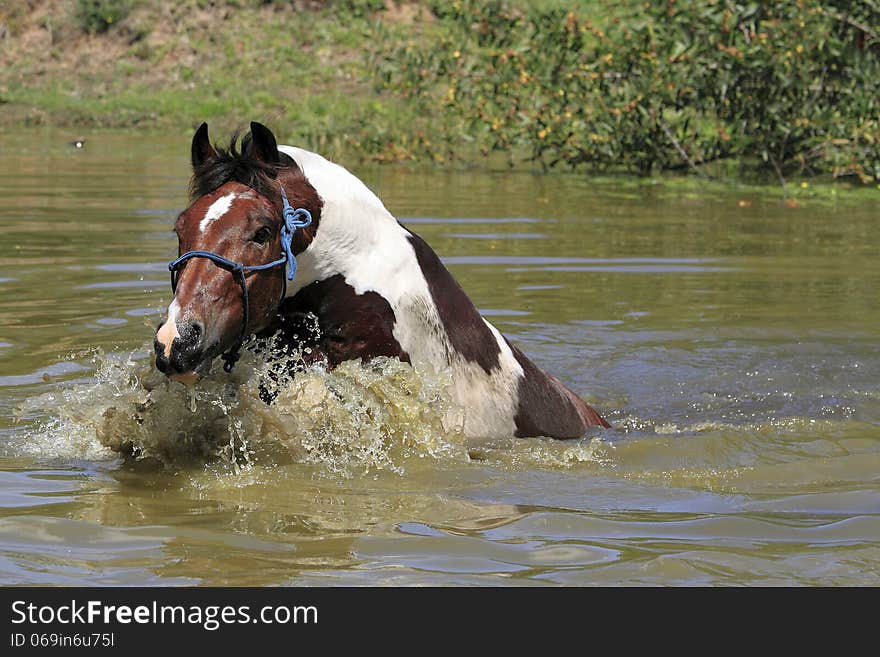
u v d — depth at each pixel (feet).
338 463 27.17
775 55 88.79
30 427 30.07
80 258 54.75
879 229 68.44
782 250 60.54
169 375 23.15
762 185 90.63
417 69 102.53
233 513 23.76
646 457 28.81
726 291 50.70
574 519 23.56
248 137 25.61
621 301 48.42
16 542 21.97
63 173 90.48
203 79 148.15
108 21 158.20
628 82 95.09
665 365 39.50
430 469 26.96
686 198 82.23
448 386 28.35
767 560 21.42
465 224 67.10
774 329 44.29
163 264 53.57
